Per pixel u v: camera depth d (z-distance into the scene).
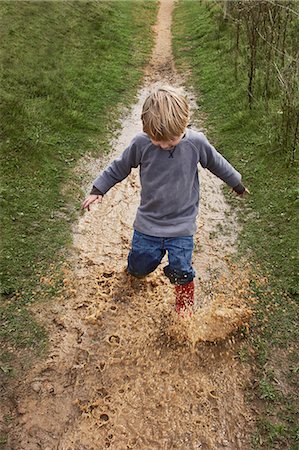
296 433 2.85
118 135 6.56
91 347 3.38
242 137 6.12
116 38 10.40
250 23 8.03
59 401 3.02
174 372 3.21
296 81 5.94
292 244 4.25
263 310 3.65
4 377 3.14
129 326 3.54
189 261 3.25
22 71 7.29
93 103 7.21
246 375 3.20
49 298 3.75
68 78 7.66
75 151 5.88
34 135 5.82
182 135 2.96
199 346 3.37
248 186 5.14
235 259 4.20
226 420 2.94
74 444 2.81
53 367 3.23
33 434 2.85
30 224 4.50
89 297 3.78
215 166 3.21
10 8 9.37
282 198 4.82
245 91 7.15
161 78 8.77
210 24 10.99
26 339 3.40
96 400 3.03
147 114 2.84
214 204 4.98
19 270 3.98
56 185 5.13
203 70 8.69
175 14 13.94
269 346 3.38
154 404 3.02
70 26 9.88
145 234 3.24
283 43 7.02
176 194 3.10
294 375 3.18
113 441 2.83
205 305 3.73
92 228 4.60
